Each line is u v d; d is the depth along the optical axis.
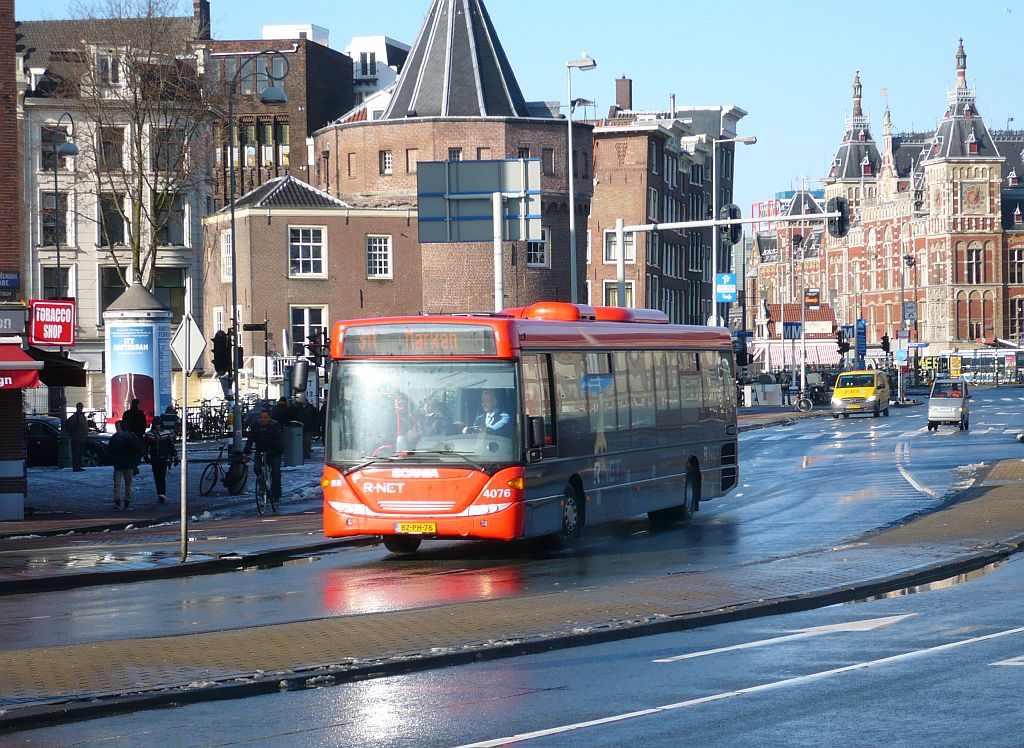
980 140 189.25
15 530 30.97
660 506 30.12
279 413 53.59
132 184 82.94
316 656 14.59
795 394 114.00
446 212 40.81
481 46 93.75
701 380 32.81
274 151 118.88
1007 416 83.69
